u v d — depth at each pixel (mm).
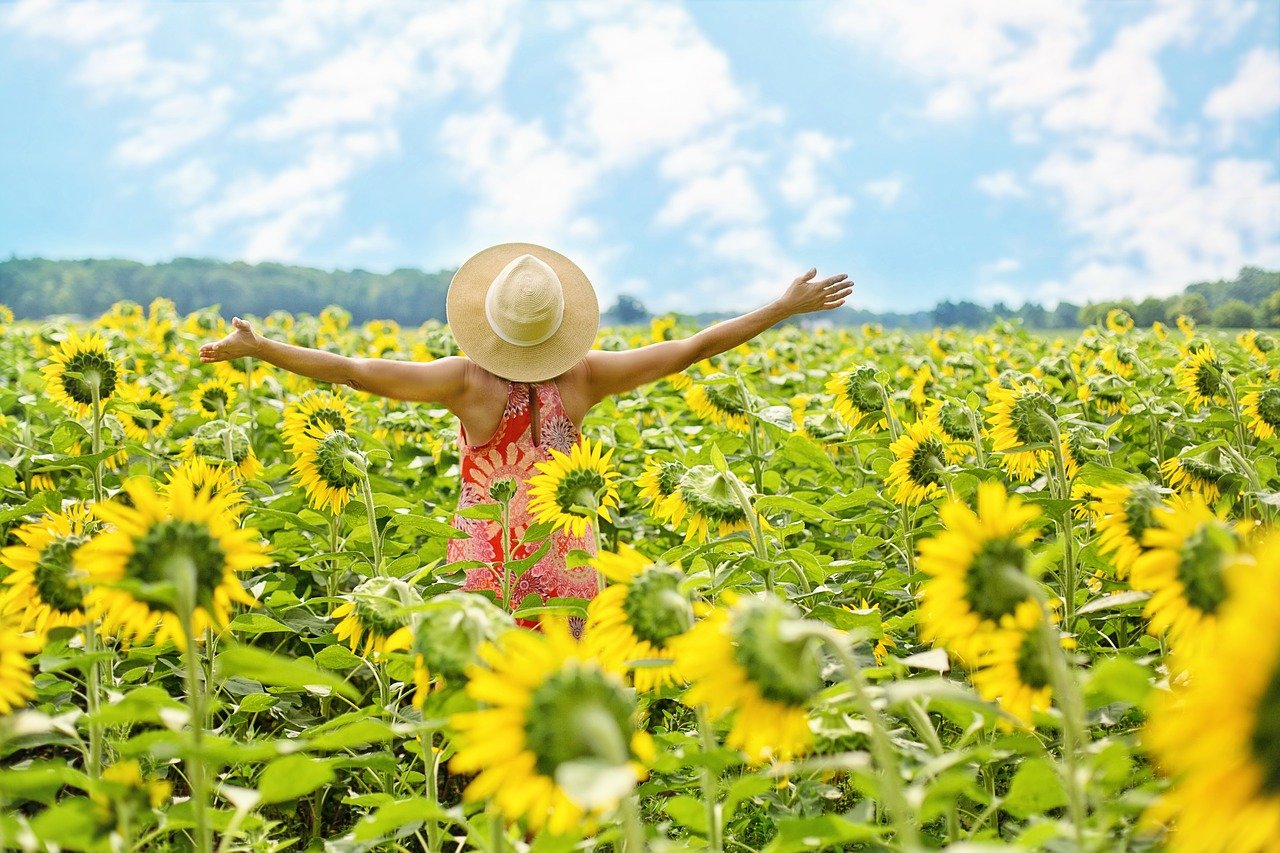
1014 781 1874
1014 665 1771
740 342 4219
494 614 1946
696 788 2770
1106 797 2258
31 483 5113
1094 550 3316
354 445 3787
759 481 4812
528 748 1489
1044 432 3641
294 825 3430
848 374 4652
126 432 5793
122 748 1964
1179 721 1139
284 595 3498
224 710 3600
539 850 1753
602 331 11430
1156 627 1844
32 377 6477
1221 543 1741
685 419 7172
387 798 2426
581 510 3027
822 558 4449
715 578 3062
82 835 1862
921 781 1862
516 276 3848
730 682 1678
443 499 6051
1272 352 7285
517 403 3887
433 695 1910
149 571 1849
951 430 4492
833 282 4234
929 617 1767
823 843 1811
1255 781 1110
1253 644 1106
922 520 4590
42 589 2338
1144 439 5996
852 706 1994
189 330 11133
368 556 4016
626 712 1523
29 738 2277
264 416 6746
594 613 2080
